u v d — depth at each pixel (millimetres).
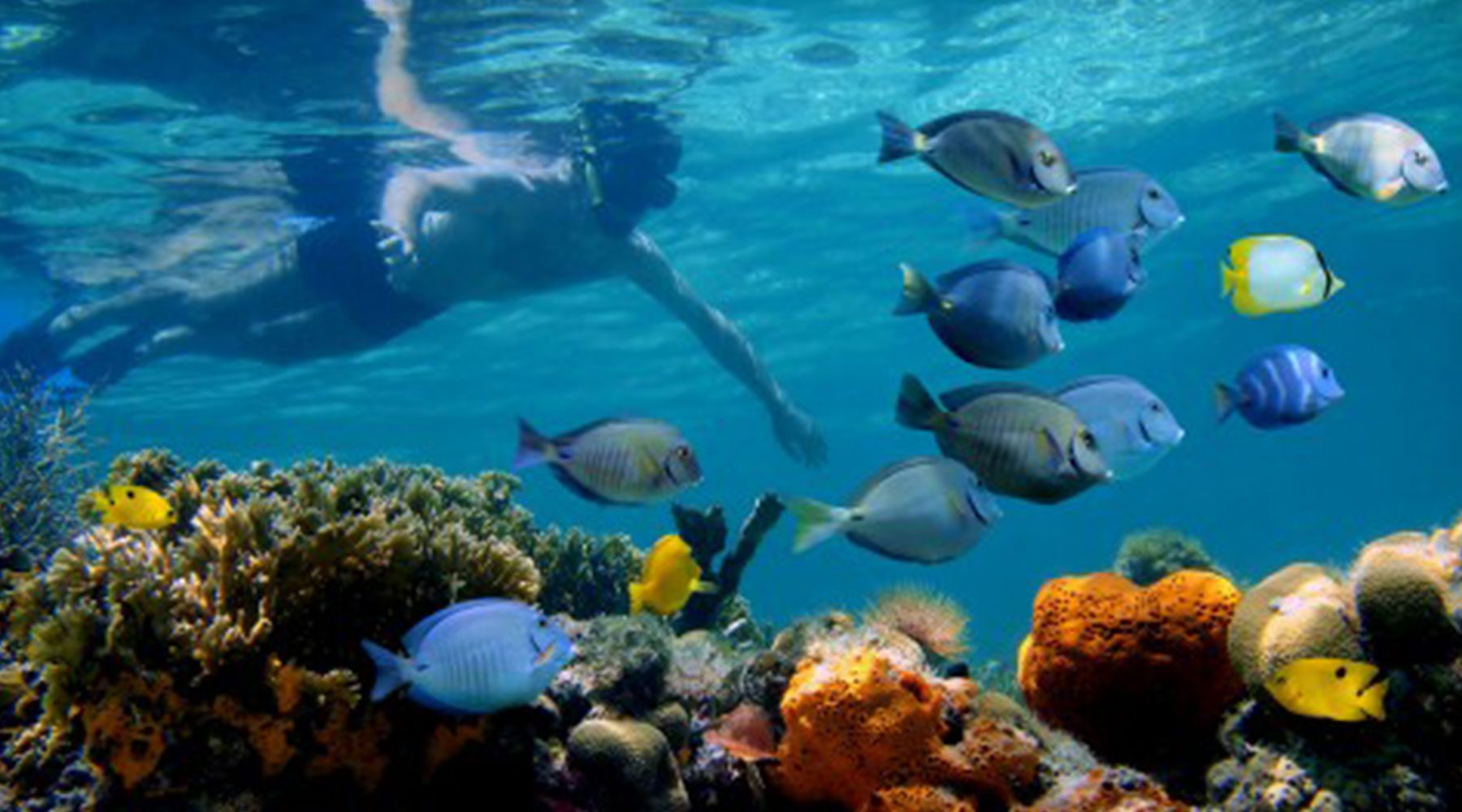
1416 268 38750
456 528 4156
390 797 3699
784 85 17359
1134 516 106562
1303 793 3100
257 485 4824
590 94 16125
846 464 76500
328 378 32594
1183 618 3674
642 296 27891
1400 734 3080
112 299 17609
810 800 3725
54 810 3363
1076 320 3311
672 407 46344
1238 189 27266
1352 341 52812
